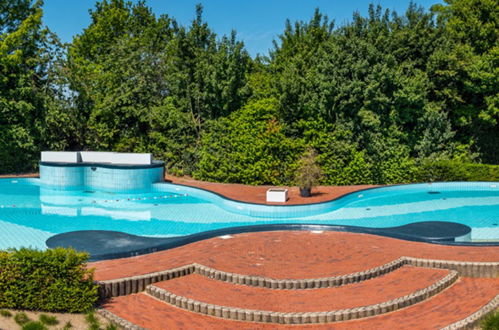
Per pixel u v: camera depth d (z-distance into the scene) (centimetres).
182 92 2522
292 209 1622
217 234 1234
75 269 700
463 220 1550
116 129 2681
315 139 2198
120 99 2612
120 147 2606
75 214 1645
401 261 956
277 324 700
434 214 1642
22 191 2102
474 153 2581
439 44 2491
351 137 2209
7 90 2527
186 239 1151
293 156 2192
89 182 2175
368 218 1591
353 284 852
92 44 3997
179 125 2456
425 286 826
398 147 2319
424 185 2136
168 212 1688
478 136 2759
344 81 2195
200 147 2436
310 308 734
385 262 949
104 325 672
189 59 2523
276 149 2192
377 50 2277
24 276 686
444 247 1095
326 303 756
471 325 673
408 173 2322
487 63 2489
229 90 2364
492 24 2666
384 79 2198
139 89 2622
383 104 2245
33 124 2592
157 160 2484
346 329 679
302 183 1811
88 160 2281
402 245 1118
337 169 2178
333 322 704
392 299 765
